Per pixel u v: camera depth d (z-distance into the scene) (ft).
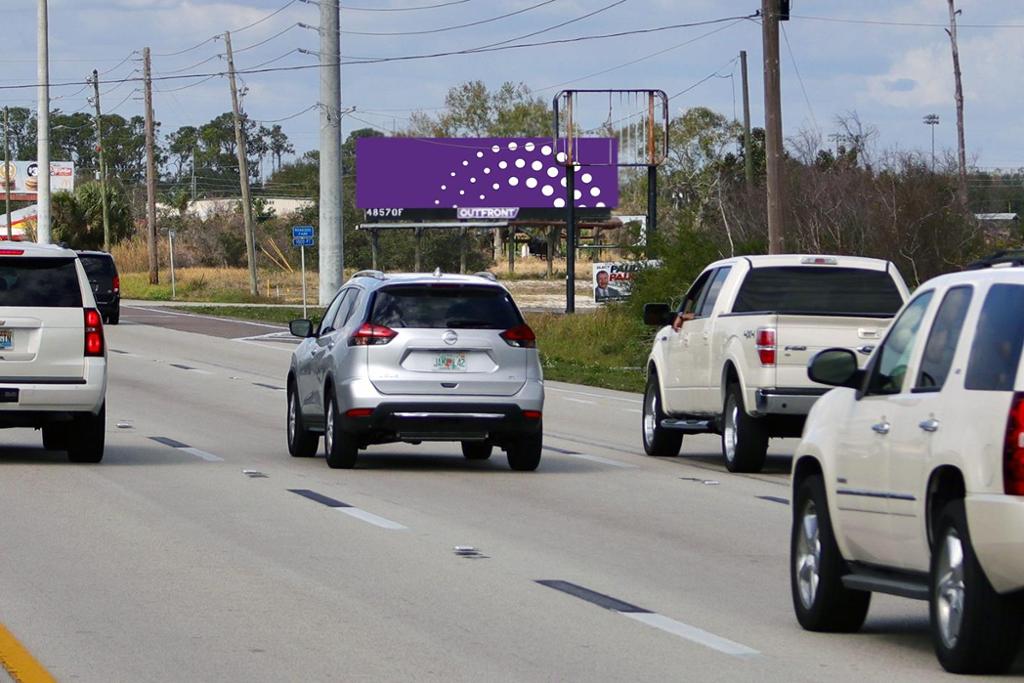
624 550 58.85
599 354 198.29
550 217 433.48
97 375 80.18
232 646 41.45
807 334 81.71
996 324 37.88
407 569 53.72
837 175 196.03
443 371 81.61
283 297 372.38
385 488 76.23
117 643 41.65
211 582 50.57
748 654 41.42
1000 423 36.14
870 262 87.97
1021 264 41.98
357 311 83.46
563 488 77.87
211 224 580.30
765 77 152.05
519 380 82.48
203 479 78.02
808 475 46.21
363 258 501.97
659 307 95.50
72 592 48.65
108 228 475.72
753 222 222.48
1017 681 37.76
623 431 112.06
